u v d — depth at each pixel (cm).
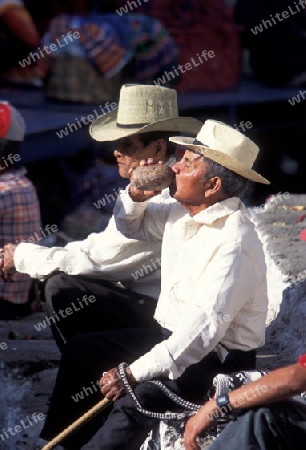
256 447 753
